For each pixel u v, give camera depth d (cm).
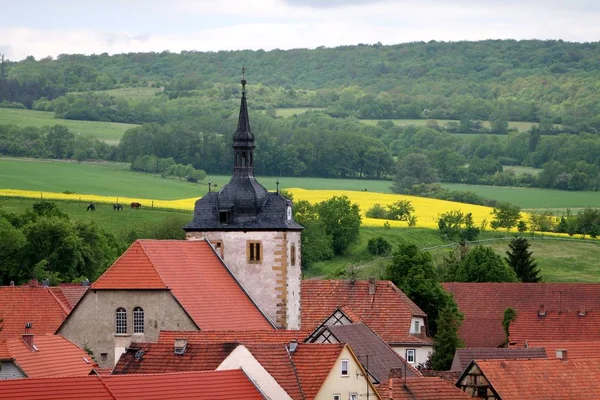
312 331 15512
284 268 15988
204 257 15788
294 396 11975
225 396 10456
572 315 19312
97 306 14888
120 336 14850
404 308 18325
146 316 14825
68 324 14938
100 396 9975
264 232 16000
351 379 12300
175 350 12425
